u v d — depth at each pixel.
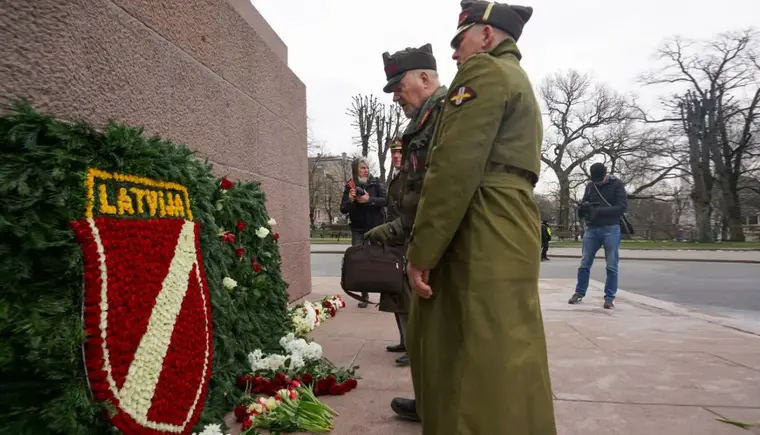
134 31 2.84
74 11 2.31
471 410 1.77
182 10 3.47
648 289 10.03
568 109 44.78
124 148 2.06
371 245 3.42
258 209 3.72
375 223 6.23
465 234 1.88
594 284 9.34
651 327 5.27
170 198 2.38
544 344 1.89
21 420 1.57
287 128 5.93
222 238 2.99
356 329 5.01
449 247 1.93
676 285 10.77
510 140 1.92
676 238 41.53
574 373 3.57
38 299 1.65
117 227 1.94
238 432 2.51
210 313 2.53
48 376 1.59
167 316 2.15
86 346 1.74
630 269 15.34
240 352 2.99
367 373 3.52
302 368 3.13
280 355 3.13
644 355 4.07
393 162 3.84
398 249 3.52
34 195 1.69
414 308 2.20
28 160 1.73
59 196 1.74
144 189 2.19
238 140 4.49
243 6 5.12
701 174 36.78
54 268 1.70
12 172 1.68
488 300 1.81
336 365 3.71
